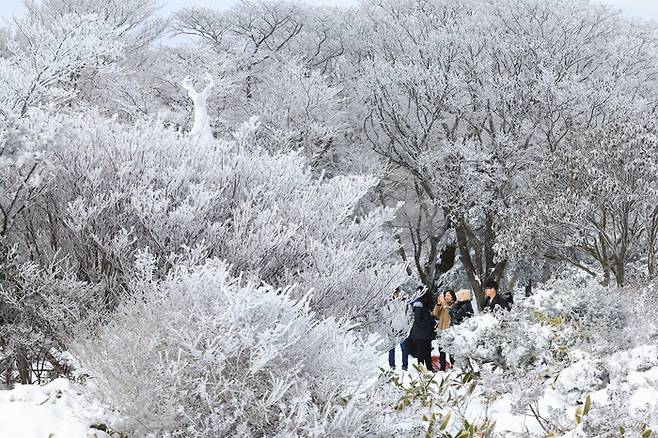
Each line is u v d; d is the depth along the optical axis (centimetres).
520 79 3173
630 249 2575
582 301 970
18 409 647
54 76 1894
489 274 3350
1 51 2659
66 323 934
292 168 1288
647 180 2348
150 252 1054
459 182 3133
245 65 3803
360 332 1166
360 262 1201
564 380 793
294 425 577
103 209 1042
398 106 3397
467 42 3375
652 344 893
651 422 600
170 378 577
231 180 1187
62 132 1023
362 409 611
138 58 3803
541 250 2609
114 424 601
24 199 1043
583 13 3422
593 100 3056
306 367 617
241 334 571
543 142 3269
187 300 625
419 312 1350
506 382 714
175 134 1253
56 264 1007
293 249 1137
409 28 3722
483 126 3375
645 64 3516
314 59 3959
